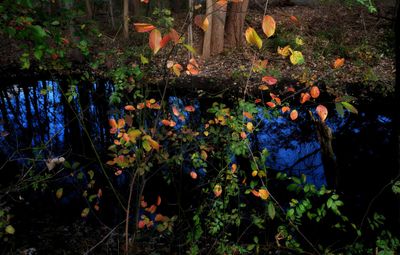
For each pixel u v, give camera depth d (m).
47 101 9.24
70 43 3.02
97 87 9.37
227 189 3.27
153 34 1.26
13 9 1.95
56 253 3.77
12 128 7.60
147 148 2.02
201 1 10.94
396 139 2.50
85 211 3.70
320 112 1.53
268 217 3.88
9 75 11.04
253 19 13.43
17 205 4.65
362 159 5.97
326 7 13.95
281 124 7.25
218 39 11.76
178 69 2.38
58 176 5.39
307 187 2.42
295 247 2.82
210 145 4.76
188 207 4.49
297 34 12.20
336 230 3.91
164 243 3.88
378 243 2.29
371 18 12.95
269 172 5.49
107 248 3.91
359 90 9.10
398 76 2.37
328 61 10.60
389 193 3.49
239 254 3.39
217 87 9.64
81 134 7.15
